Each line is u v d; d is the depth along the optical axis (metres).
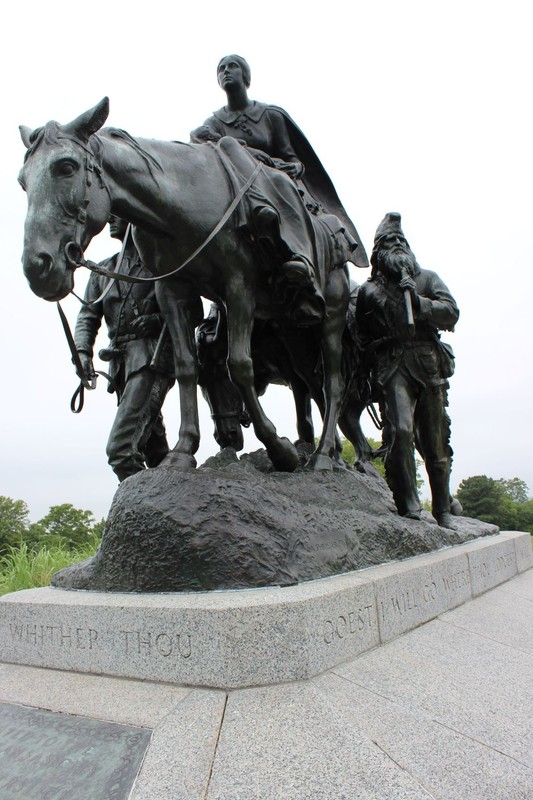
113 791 1.89
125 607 2.75
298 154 6.04
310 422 5.86
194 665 2.49
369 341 5.53
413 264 5.41
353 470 5.86
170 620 2.59
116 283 5.53
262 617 2.47
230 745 2.02
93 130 3.52
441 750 2.05
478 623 3.86
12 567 8.97
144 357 5.34
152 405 5.36
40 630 3.06
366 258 6.23
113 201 3.67
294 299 4.44
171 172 4.00
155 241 4.09
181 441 4.06
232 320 4.20
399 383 5.30
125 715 2.33
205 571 3.10
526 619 4.16
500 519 34.50
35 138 3.50
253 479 3.74
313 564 3.33
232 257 4.14
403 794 1.77
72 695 2.59
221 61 5.70
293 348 5.22
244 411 5.72
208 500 3.28
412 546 4.49
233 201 4.16
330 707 2.21
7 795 1.95
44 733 2.28
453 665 2.93
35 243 3.26
